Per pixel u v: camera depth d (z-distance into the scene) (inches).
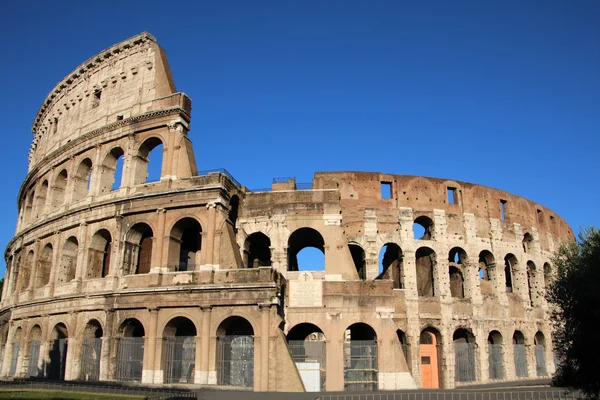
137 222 2417.6
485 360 2755.9
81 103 3051.2
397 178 2886.3
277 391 1977.1
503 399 1812.3
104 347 2269.9
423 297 2699.3
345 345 2336.4
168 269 2293.3
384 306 2364.7
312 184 2733.8
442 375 2623.0
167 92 2623.0
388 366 2282.2
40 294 2706.7
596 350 1359.5
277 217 2522.1
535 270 3265.3
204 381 2058.3
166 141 2509.8
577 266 1513.3
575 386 1419.8
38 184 3198.8
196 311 2162.9
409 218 2802.7
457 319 2736.2
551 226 3627.0
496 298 2938.0
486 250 2989.7
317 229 2488.9
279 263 2442.2
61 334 2623.0
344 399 1846.7
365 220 2763.3
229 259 2209.6
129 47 2888.8
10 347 2847.0
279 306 2204.7
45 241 2869.1
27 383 2176.4
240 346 2124.8
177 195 2340.1
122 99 2790.4
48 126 3368.6
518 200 3299.7
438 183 2960.1
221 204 2301.9
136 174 2556.6
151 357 2160.4
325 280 2395.4
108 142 2719.0
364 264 2748.5
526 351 2999.5
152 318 2201.0
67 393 1673.2
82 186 2854.3
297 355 2321.6
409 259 2728.8
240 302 2101.4
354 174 2849.4
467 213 2974.9
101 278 2415.1
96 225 2556.6
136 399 1523.1
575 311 1425.9
